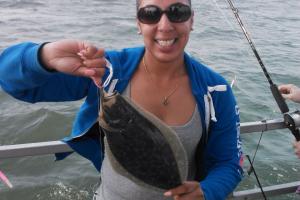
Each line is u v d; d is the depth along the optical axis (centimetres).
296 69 978
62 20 1583
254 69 958
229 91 204
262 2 2177
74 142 207
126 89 194
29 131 644
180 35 179
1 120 667
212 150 208
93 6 1959
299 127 291
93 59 161
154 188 174
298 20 1730
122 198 202
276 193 295
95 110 196
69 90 191
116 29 1427
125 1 2156
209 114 196
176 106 194
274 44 1258
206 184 195
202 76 200
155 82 194
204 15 1589
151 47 183
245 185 489
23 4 1917
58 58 162
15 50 176
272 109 711
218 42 1213
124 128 162
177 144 168
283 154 556
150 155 167
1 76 176
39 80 172
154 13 175
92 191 492
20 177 514
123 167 170
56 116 685
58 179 511
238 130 212
